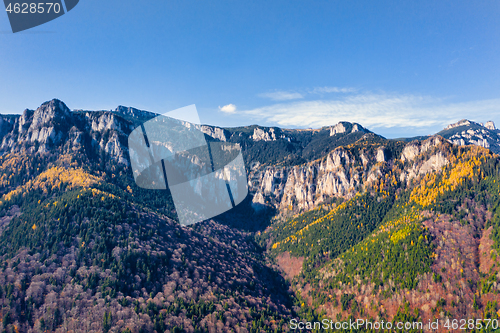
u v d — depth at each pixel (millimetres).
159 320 141375
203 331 143625
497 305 148500
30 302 134250
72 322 130375
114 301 143875
